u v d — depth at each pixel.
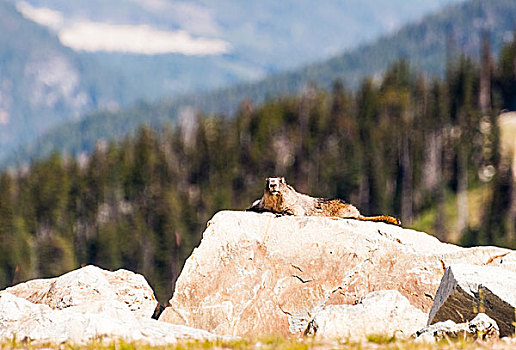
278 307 64.50
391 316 53.19
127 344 44.56
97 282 67.56
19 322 55.22
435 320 53.06
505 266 60.22
